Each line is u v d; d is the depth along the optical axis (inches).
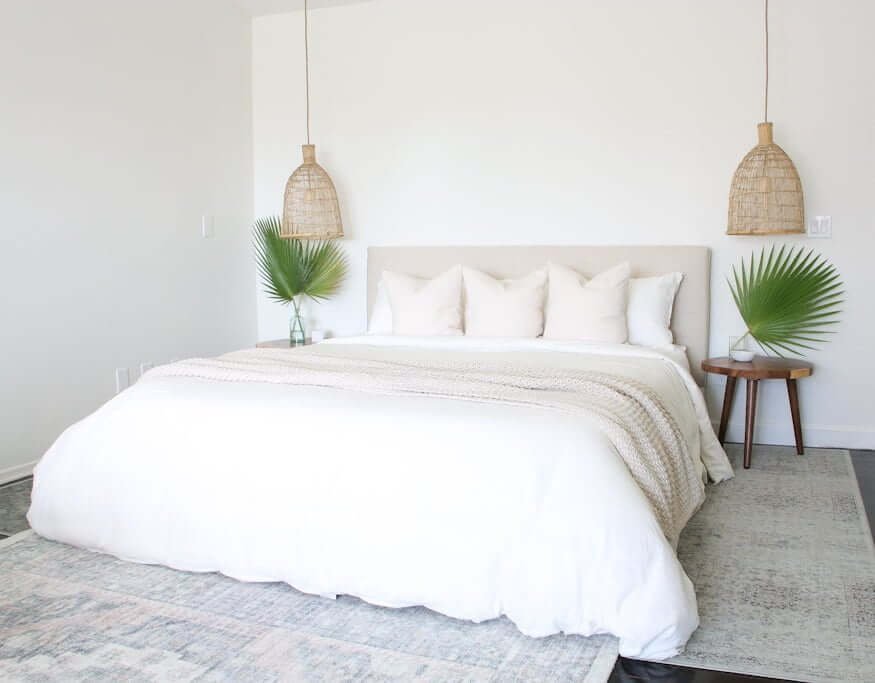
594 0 174.4
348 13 196.7
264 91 207.6
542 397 102.2
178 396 110.1
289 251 198.4
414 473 91.2
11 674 79.6
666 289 165.8
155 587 100.0
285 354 138.6
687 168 170.7
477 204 189.0
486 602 86.6
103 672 79.9
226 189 200.5
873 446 163.5
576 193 179.9
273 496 97.5
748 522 122.1
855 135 158.4
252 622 90.4
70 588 99.9
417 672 79.4
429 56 189.9
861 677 77.7
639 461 92.7
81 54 157.3
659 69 170.9
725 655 82.4
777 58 162.2
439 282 173.3
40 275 150.6
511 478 87.4
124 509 106.3
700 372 169.5
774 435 170.4
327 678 78.4
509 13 181.8
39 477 114.3
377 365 127.3
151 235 177.2
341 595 96.7
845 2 157.0
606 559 82.4
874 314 160.2
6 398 145.2
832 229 161.3
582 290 162.1
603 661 80.7
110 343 167.2
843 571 103.2
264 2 197.9
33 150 147.9
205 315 195.2
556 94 179.5
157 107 177.3
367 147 198.4
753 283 163.3
